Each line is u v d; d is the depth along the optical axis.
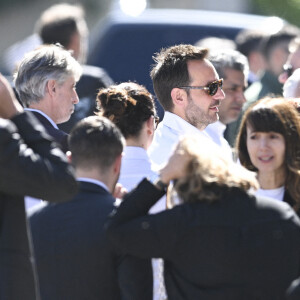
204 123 17.16
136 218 11.83
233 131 22.42
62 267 12.68
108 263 12.59
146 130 15.02
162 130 16.91
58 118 16.53
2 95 11.41
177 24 33.97
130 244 11.67
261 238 11.56
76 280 12.65
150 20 34.22
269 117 14.15
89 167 13.00
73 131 13.18
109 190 13.27
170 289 11.85
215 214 11.60
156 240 11.59
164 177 12.03
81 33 25.03
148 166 14.95
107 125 13.16
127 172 14.79
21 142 11.25
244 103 21.84
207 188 11.73
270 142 14.20
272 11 59.41
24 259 11.70
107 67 33.38
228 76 20.75
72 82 16.61
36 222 12.89
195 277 11.59
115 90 15.06
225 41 27.23
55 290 12.73
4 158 11.03
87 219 12.67
